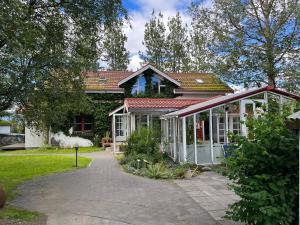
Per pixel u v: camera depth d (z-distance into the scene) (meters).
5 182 11.95
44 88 12.53
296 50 25.97
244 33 26.94
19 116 13.39
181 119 16.30
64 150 26.11
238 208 5.83
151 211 7.95
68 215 7.64
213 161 15.54
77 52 12.95
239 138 5.86
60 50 12.35
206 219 7.27
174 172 12.99
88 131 29.20
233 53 26.67
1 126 41.41
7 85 11.11
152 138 17.75
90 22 12.58
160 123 23.86
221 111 17.22
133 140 17.89
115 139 25.75
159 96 29.95
